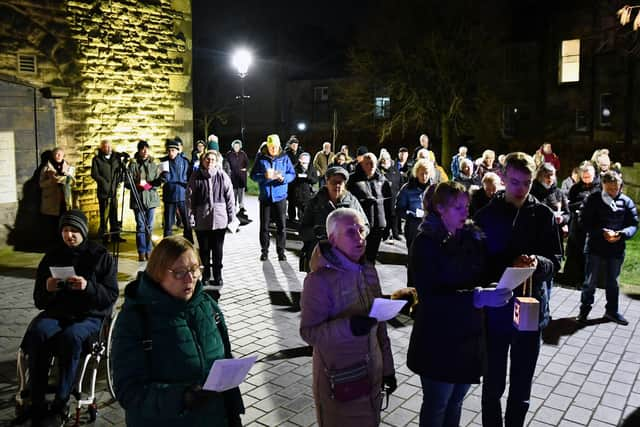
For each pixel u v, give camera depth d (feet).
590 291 21.52
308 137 116.88
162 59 40.06
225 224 25.84
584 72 79.71
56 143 35.09
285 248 34.63
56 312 14.65
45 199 33.19
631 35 28.76
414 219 24.16
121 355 8.20
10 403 15.08
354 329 9.48
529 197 12.21
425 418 11.15
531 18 89.97
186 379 8.36
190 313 8.65
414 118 76.74
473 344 10.74
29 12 33.37
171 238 8.71
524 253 11.93
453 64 72.79
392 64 75.51
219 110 119.14
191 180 25.55
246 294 25.12
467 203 10.82
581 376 17.03
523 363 12.07
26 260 30.96
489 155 36.73
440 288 10.70
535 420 14.46
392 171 36.78
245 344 19.30
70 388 13.84
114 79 37.60
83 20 35.73
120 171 33.01
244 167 45.55
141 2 38.50
